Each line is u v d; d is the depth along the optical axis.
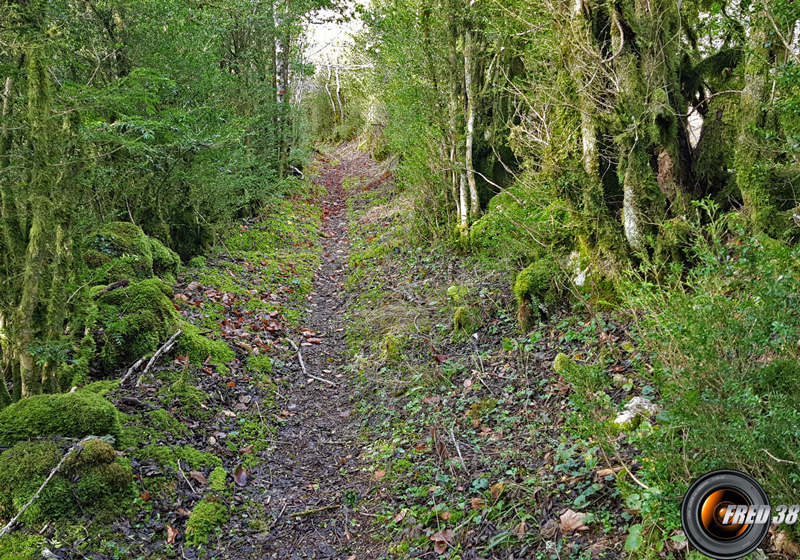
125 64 6.87
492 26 6.95
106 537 3.06
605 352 4.20
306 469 4.12
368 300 7.33
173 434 4.02
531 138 5.71
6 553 2.77
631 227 4.69
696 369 2.26
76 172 3.86
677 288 3.25
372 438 4.43
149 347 4.80
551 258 5.45
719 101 4.77
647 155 4.70
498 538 2.94
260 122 11.30
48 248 3.57
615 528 2.72
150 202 6.97
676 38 4.89
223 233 8.84
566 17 5.03
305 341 6.35
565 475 3.25
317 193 14.86
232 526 3.45
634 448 3.15
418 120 8.46
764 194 4.07
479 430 4.12
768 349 2.27
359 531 3.44
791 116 3.61
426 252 8.11
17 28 4.14
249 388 4.99
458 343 5.55
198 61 7.95
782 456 2.03
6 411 3.47
